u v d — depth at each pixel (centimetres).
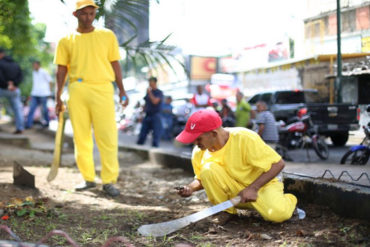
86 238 317
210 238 314
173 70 518
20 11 564
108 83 487
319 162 699
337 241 291
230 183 338
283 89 972
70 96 481
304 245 286
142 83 2103
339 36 503
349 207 331
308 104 888
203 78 2295
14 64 1080
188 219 318
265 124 763
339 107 702
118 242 308
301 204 380
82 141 497
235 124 1128
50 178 513
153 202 455
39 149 969
